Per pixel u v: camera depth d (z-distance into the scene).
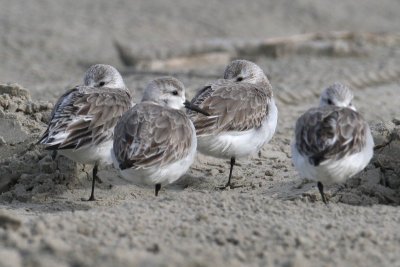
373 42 28.25
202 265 8.70
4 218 10.01
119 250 8.91
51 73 24.34
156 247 9.34
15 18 30.28
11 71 24.31
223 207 11.16
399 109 19.45
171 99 13.15
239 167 14.80
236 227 10.16
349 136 11.27
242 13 33.06
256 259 9.20
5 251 8.91
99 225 10.12
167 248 9.38
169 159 11.88
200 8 33.41
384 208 11.54
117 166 12.10
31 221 10.45
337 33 28.02
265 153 15.54
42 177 13.51
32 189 13.41
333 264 9.16
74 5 32.94
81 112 12.85
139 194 13.53
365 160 11.66
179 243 9.63
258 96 14.01
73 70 25.00
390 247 9.72
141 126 11.98
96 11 32.19
